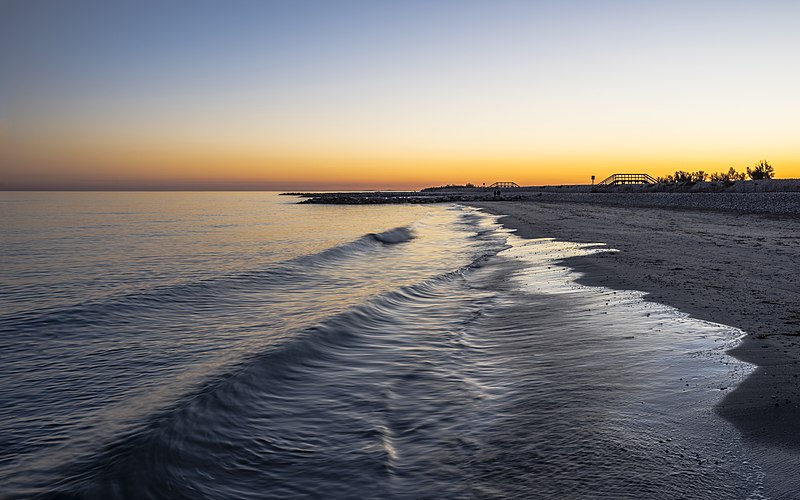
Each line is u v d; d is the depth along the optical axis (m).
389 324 9.57
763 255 15.09
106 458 4.48
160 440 4.70
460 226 38.72
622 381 5.80
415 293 12.62
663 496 3.51
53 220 50.00
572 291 11.37
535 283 12.79
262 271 16.84
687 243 18.86
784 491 3.48
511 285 12.86
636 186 84.94
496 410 5.32
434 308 10.96
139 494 3.91
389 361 7.31
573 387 5.76
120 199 155.88
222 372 6.63
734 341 6.90
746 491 3.51
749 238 19.84
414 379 6.50
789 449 4.02
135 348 8.28
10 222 46.41
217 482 4.09
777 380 5.41
